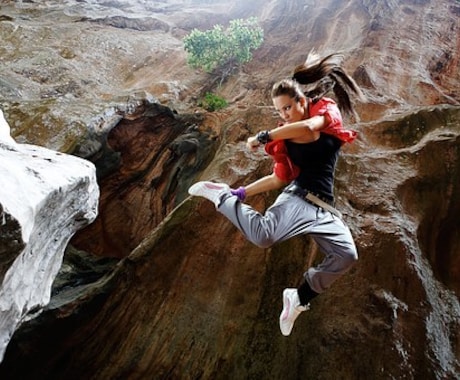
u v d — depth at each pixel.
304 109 3.24
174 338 6.02
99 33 13.98
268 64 12.95
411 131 7.53
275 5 15.64
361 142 7.43
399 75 10.18
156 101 9.75
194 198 6.55
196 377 5.74
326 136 3.16
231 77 12.30
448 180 6.69
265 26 14.77
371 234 5.96
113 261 8.98
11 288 2.73
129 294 6.43
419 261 5.91
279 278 6.00
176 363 5.89
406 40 11.75
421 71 10.46
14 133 8.34
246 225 3.20
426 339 5.36
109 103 9.32
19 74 10.76
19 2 16.34
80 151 8.16
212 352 5.82
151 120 9.79
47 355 6.28
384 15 12.78
